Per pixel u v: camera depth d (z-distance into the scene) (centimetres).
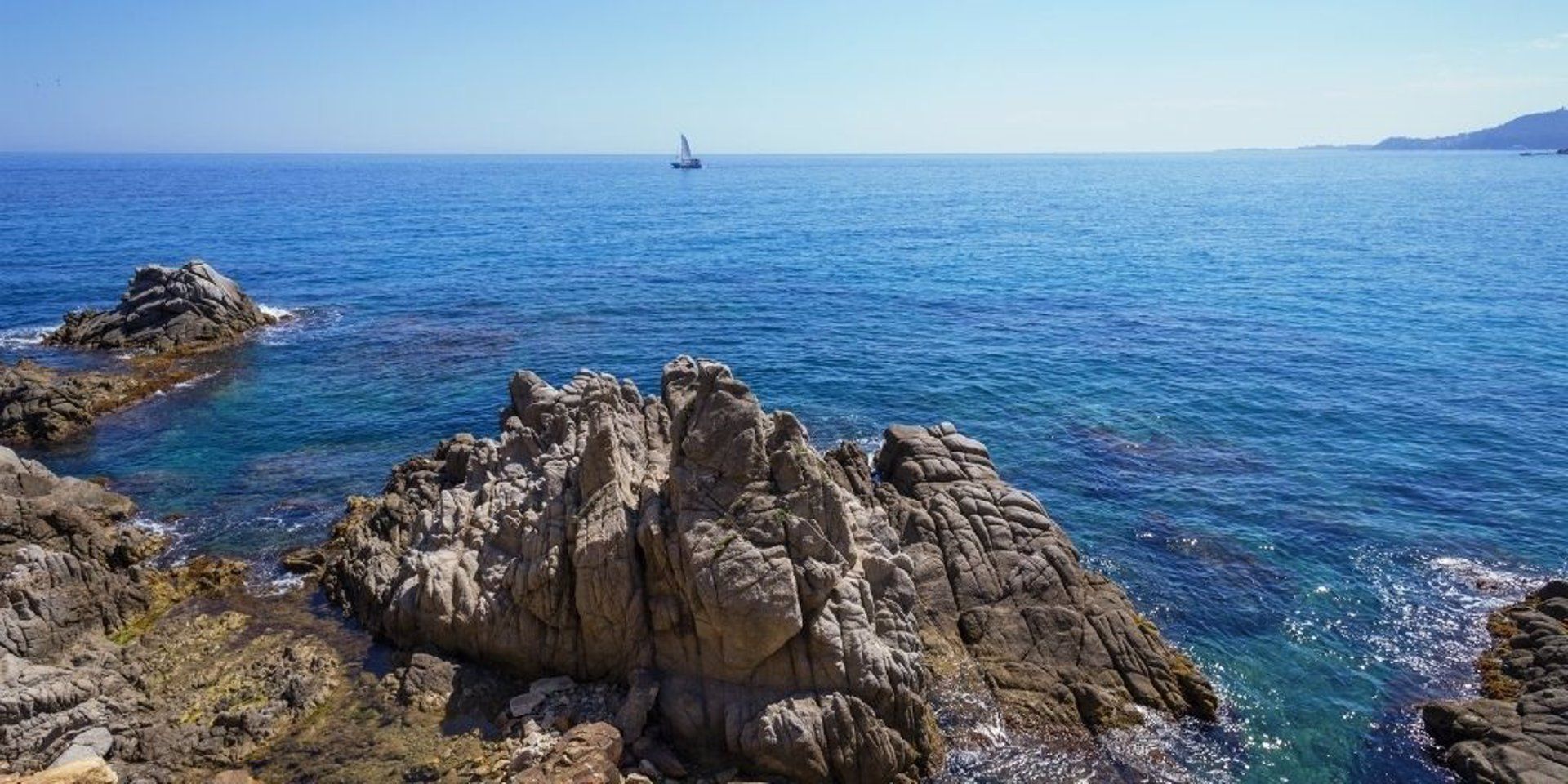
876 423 4541
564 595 2350
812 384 5203
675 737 2162
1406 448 4172
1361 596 2964
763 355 5828
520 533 2552
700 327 6638
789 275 8875
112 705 2234
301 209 15888
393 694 2339
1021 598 2650
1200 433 4384
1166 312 7075
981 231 12769
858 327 6588
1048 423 4528
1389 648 2698
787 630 2139
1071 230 12812
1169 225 13375
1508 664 2561
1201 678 2462
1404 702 2466
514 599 2397
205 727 2203
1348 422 4512
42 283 7900
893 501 3011
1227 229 12700
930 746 2183
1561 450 4131
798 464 2348
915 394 5006
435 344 6116
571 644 2353
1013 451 4159
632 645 2288
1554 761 2091
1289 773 2209
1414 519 3484
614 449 2542
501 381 5253
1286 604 2925
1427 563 3167
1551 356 5616
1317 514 3516
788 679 2173
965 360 5678
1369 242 11050
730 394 2372
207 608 2775
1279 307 7219
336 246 10719
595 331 6512
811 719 2080
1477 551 3241
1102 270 9138
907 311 7144
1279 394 4956
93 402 4709
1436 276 8481
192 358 5669
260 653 2533
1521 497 3659
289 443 4259
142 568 2952
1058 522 3450
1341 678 2562
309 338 6234
